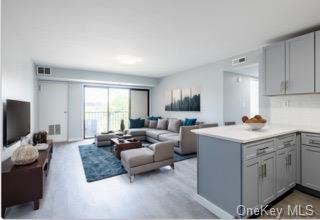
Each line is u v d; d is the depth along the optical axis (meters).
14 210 1.96
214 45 3.39
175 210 1.97
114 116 6.78
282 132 2.10
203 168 2.11
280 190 2.13
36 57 4.11
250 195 1.73
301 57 2.58
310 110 2.83
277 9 2.12
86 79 5.58
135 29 2.68
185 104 5.61
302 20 2.39
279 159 2.12
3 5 2.02
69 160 3.76
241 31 2.75
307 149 2.33
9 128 2.20
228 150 1.80
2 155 2.09
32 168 1.95
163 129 5.64
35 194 1.96
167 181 2.71
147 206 2.04
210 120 4.77
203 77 4.98
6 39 2.23
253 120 2.19
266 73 3.01
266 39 3.08
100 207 2.02
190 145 4.09
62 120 5.71
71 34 2.85
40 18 2.34
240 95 4.86
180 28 2.65
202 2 1.98
